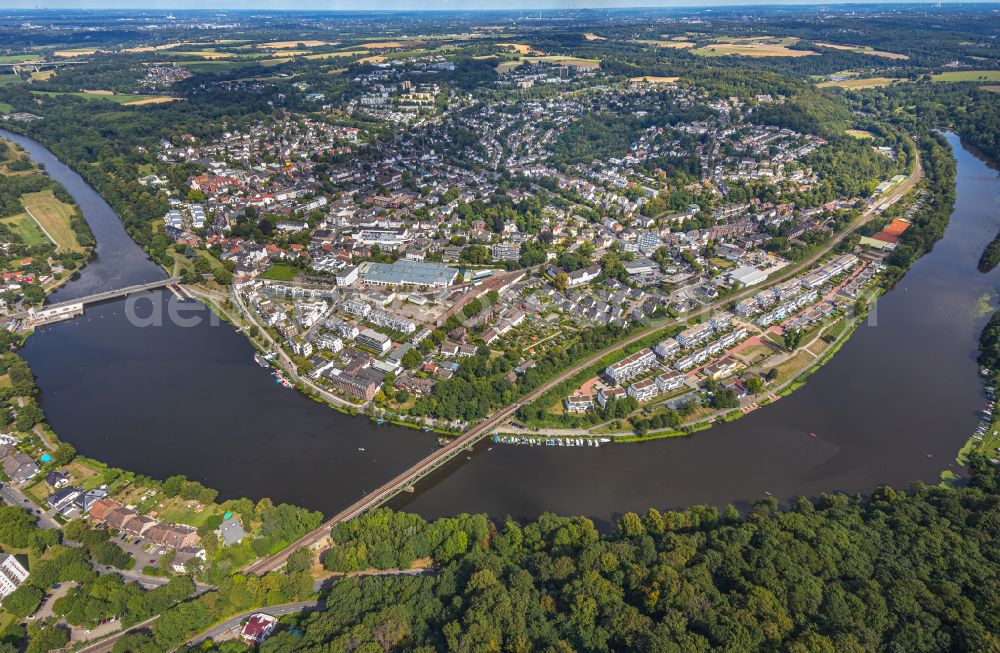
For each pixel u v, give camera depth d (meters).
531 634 199.38
